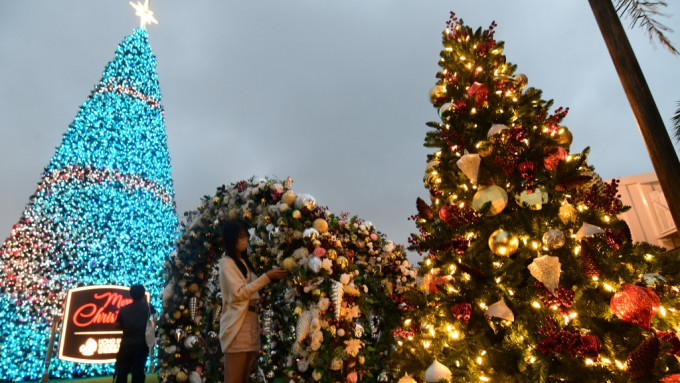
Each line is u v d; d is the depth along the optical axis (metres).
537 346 1.85
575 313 1.95
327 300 3.03
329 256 3.23
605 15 2.25
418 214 2.98
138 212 10.44
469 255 2.33
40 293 8.06
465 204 2.58
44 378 7.08
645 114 2.05
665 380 1.58
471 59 3.05
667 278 1.96
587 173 2.43
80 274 8.76
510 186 2.43
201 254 4.38
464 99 2.79
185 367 4.12
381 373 3.85
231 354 2.68
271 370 5.07
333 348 3.04
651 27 2.36
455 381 2.14
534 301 2.07
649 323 1.68
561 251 2.10
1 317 7.56
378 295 4.27
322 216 3.62
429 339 2.51
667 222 4.61
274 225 3.62
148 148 11.38
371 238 4.96
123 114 10.95
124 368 4.32
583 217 2.16
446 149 2.86
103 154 10.10
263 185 3.85
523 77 2.95
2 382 7.24
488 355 2.04
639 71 2.12
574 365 1.79
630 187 5.01
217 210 4.25
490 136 2.45
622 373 1.75
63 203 8.99
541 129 2.47
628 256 2.00
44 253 8.40
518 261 2.11
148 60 12.49
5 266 7.96
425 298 2.78
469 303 2.24
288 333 4.68
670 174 1.93
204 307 4.47
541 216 2.22
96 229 9.34
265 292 4.08
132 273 9.82
